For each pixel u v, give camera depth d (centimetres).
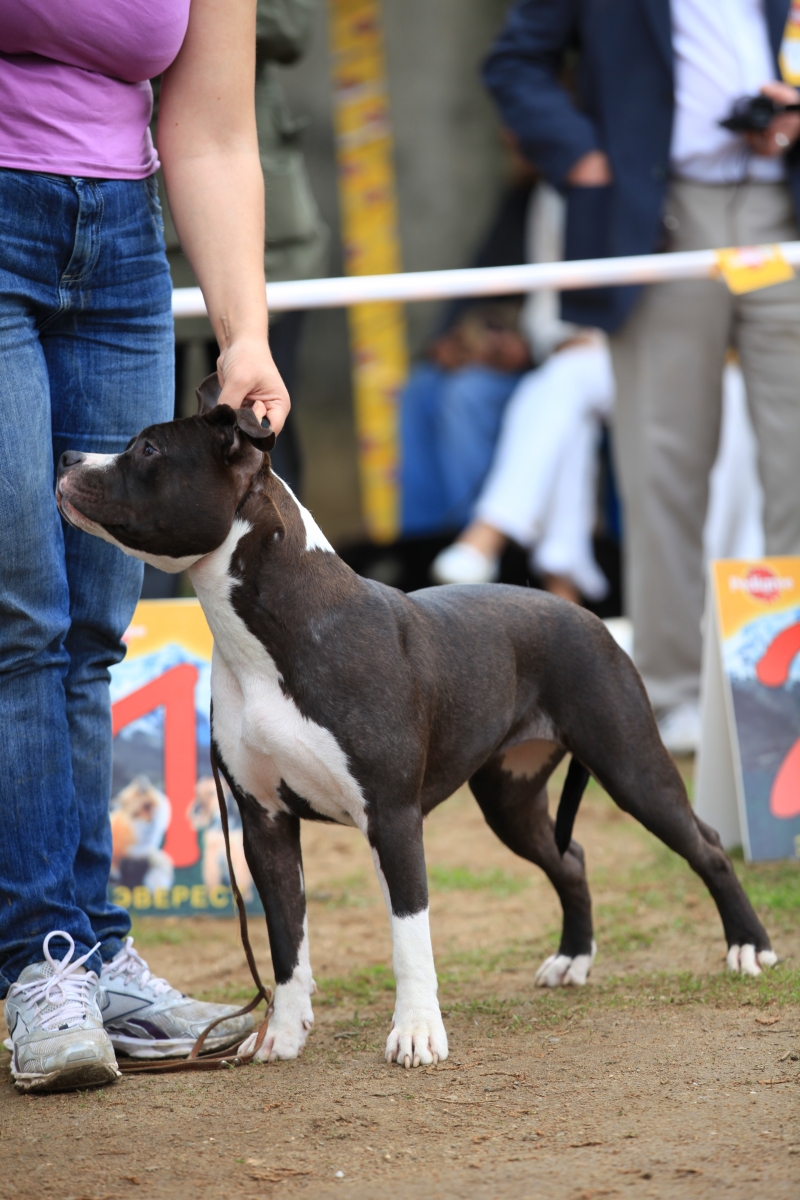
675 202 1170
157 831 923
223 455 577
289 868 612
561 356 1791
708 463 1212
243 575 581
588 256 1201
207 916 918
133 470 575
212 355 1176
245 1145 492
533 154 1223
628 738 681
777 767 975
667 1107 507
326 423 2100
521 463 1777
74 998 581
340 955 809
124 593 654
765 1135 472
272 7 1065
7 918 589
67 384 618
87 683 647
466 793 1278
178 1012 641
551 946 802
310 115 2181
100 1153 490
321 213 2202
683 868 958
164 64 605
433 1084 548
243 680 593
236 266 627
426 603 643
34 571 582
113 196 600
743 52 1130
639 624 1235
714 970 717
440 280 1007
